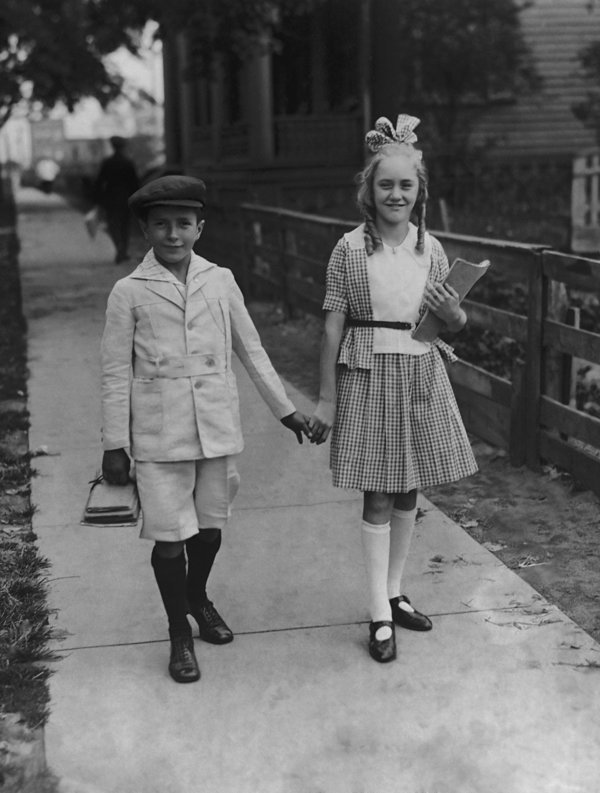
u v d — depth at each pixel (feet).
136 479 10.64
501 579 13.08
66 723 10.02
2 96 55.47
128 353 10.45
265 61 55.67
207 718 10.09
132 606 12.55
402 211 10.75
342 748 9.57
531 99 58.80
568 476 16.74
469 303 18.90
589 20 58.08
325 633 11.80
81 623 12.13
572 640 11.44
